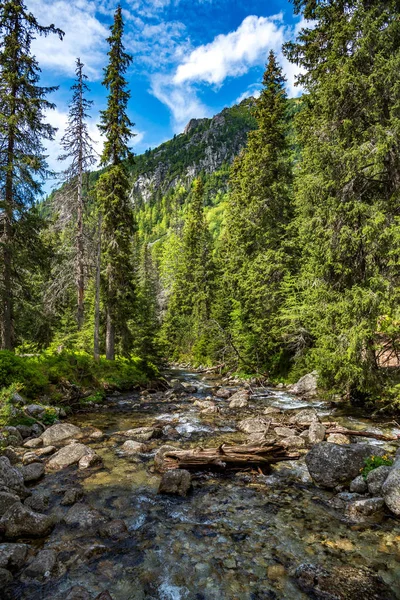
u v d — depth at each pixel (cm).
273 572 461
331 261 1245
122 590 429
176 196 19225
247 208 2602
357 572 456
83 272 2211
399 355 1184
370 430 1102
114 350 2550
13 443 989
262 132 2447
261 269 2352
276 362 2431
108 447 978
